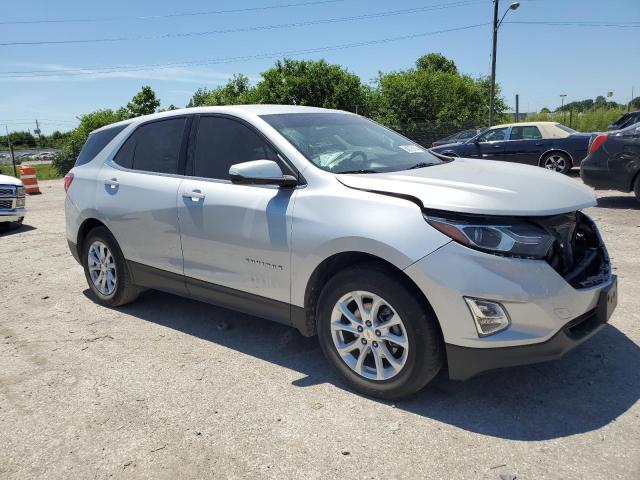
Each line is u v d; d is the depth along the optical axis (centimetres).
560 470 254
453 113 3142
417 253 289
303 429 297
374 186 319
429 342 296
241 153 385
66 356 405
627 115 1564
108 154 488
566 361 357
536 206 289
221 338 427
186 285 420
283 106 430
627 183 834
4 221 923
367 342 321
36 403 338
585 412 301
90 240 498
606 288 310
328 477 258
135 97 3381
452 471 258
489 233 282
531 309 276
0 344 433
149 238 437
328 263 333
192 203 398
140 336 437
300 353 394
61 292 564
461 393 326
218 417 313
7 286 596
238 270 376
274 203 352
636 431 281
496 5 2355
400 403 319
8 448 294
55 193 1551
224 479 261
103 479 265
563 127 1394
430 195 299
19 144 6712
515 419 297
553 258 292
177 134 434
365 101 3278
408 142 443
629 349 370
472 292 278
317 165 351
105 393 346
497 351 282
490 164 396
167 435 298
